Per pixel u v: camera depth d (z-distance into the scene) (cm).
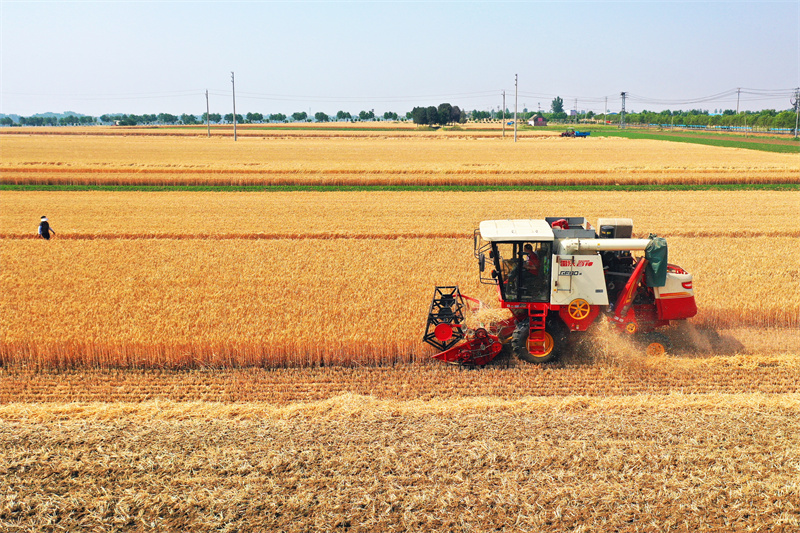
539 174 4862
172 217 3303
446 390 1236
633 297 1309
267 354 1350
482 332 1312
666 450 963
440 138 11506
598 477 899
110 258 2222
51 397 1220
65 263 2144
